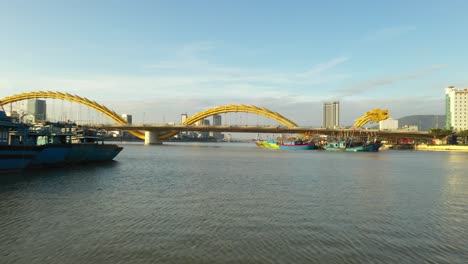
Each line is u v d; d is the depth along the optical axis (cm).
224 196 3559
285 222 2531
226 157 10888
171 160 9081
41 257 1806
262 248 1972
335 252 1920
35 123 6494
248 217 2666
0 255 1827
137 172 5878
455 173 6125
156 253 1877
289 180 4906
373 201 3356
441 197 3619
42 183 4344
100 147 7712
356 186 4353
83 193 3656
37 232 2216
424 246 2033
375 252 1928
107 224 2416
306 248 1978
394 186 4384
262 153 14350
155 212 2794
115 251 1900
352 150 17488
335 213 2831
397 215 2786
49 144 5988
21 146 5281
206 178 5100
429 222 2573
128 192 3762
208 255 1859
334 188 4166
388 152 16862
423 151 18888
